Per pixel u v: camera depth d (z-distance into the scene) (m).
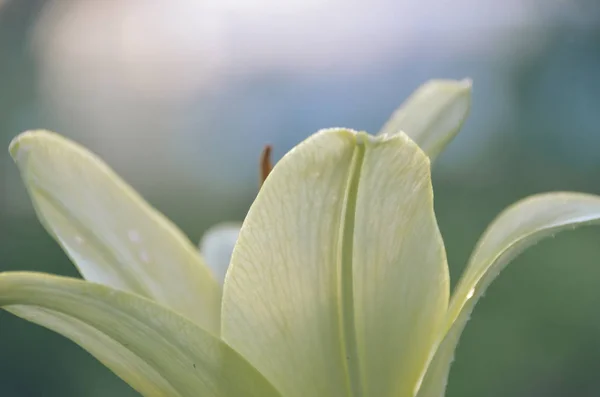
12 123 0.69
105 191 0.29
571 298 0.57
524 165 0.68
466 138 0.71
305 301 0.25
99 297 0.24
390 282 0.25
